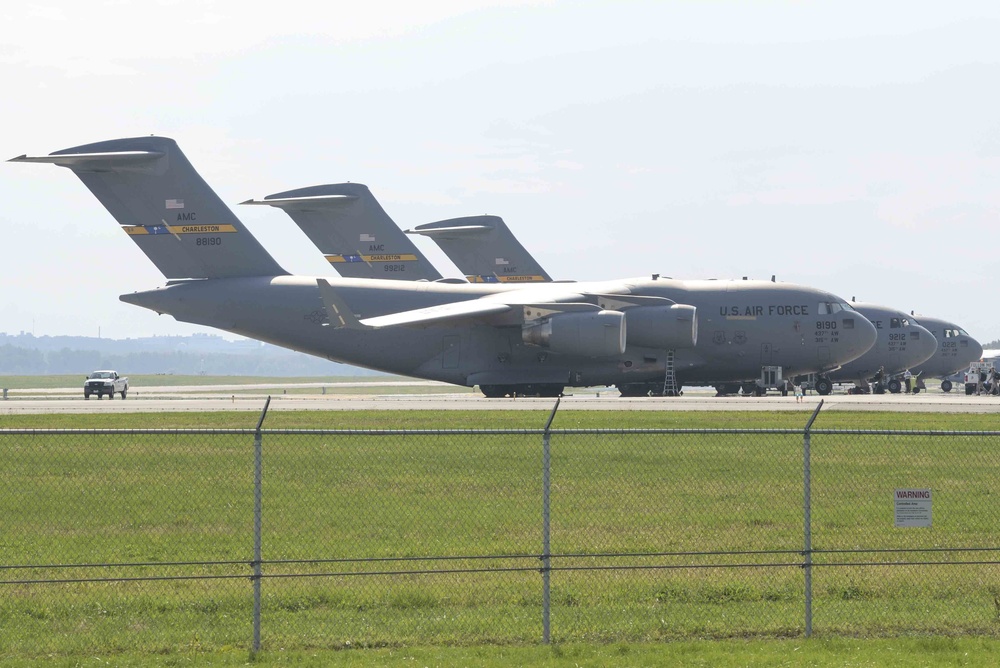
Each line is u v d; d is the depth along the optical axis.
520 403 183.38
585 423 138.12
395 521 80.75
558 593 63.78
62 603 61.41
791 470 103.81
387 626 57.94
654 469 103.69
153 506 85.75
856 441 125.69
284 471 101.38
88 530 78.06
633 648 54.03
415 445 120.50
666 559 71.44
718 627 58.19
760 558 71.88
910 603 62.72
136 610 60.38
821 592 64.81
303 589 64.25
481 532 77.69
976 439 127.81
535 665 51.22
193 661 52.03
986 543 76.38
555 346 199.00
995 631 57.44
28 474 99.06
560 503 87.50
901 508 61.19
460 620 58.91
